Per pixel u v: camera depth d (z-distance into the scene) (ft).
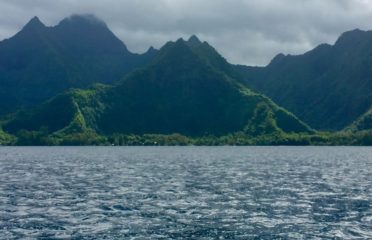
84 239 128.16
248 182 273.95
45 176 321.93
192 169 391.24
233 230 138.51
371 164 470.39
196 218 157.07
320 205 184.44
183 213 166.61
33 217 160.15
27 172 361.92
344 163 491.31
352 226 144.05
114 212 169.48
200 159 584.81
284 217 158.71
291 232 136.05
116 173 347.56
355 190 233.76
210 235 132.26
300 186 251.80
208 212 168.45
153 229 140.05
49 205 186.60
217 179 293.43
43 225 146.72
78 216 161.68
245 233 134.62
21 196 214.07
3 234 134.41
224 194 217.97
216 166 433.89
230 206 181.88
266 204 187.01
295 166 434.30
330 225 145.38
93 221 152.56
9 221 153.28
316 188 242.58
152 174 336.49
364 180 288.10
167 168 405.39
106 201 196.75
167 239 127.75
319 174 336.29
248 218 156.87
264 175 326.03
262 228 141.28
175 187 247.91
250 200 198.39
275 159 582.76
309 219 155.12
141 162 512.63
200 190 233.96
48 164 477.36
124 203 190.80
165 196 211.61
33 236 131.75
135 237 130.11
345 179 294.66
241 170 377.50
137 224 147.54
